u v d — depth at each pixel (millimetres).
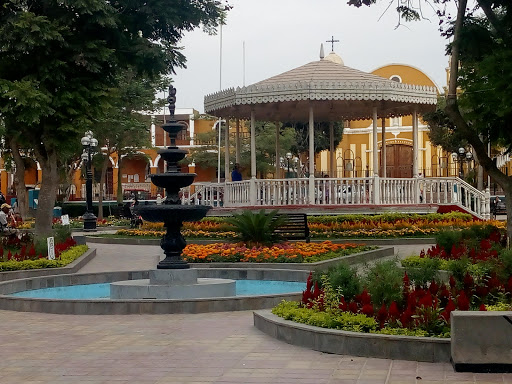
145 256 21672
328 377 6883
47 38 19828
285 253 17734
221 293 12727
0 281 15203
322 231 24078
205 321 10336
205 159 55062
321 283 10023
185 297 12430
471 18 16797
